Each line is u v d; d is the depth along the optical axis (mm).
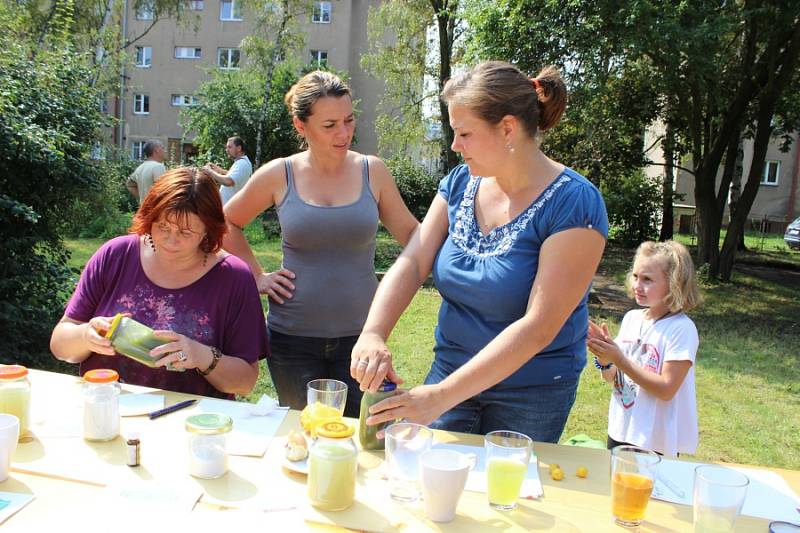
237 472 1453
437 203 1979
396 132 15578
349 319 2475
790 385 5203
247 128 17719
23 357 4277
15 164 4469
